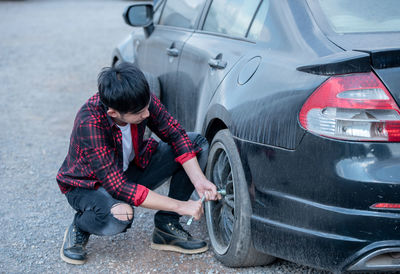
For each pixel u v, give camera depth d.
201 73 3.21
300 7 2.53
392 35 2.27
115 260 2.92
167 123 2.77
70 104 6.96
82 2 21.52
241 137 2.47
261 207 2.39
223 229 2.85
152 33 4.42
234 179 2.57
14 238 3.25
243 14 3.04
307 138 2.12
